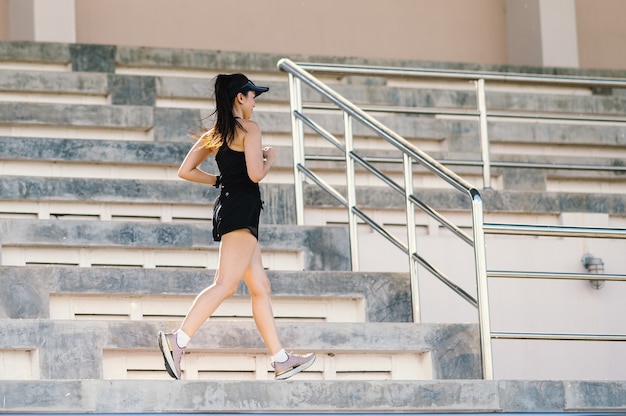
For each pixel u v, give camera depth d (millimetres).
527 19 25438
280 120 18469
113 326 11516
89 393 10062
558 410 11469
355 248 14453
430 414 10781
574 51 25047
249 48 24469
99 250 13758
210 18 24250
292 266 14438
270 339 11180
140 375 11766
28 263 13461
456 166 17594
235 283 11047
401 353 12562
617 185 18656
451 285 12938
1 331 11133
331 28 25156
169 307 12930
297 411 10578
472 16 26234
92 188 14969
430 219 16172
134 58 20031
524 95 21266
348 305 13578
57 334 11320
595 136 20141
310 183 16609
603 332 15711
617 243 16062
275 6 24781
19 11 22359
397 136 13828
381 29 25562
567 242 15891
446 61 24406
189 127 17688
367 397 10828
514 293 15445
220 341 11859
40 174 15805
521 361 15250
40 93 18281
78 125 17188
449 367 12516
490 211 16078
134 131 17594
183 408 10242
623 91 23062
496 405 11250
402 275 13719
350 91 20125
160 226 13922
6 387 9906
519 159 18156
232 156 11195
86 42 23250
